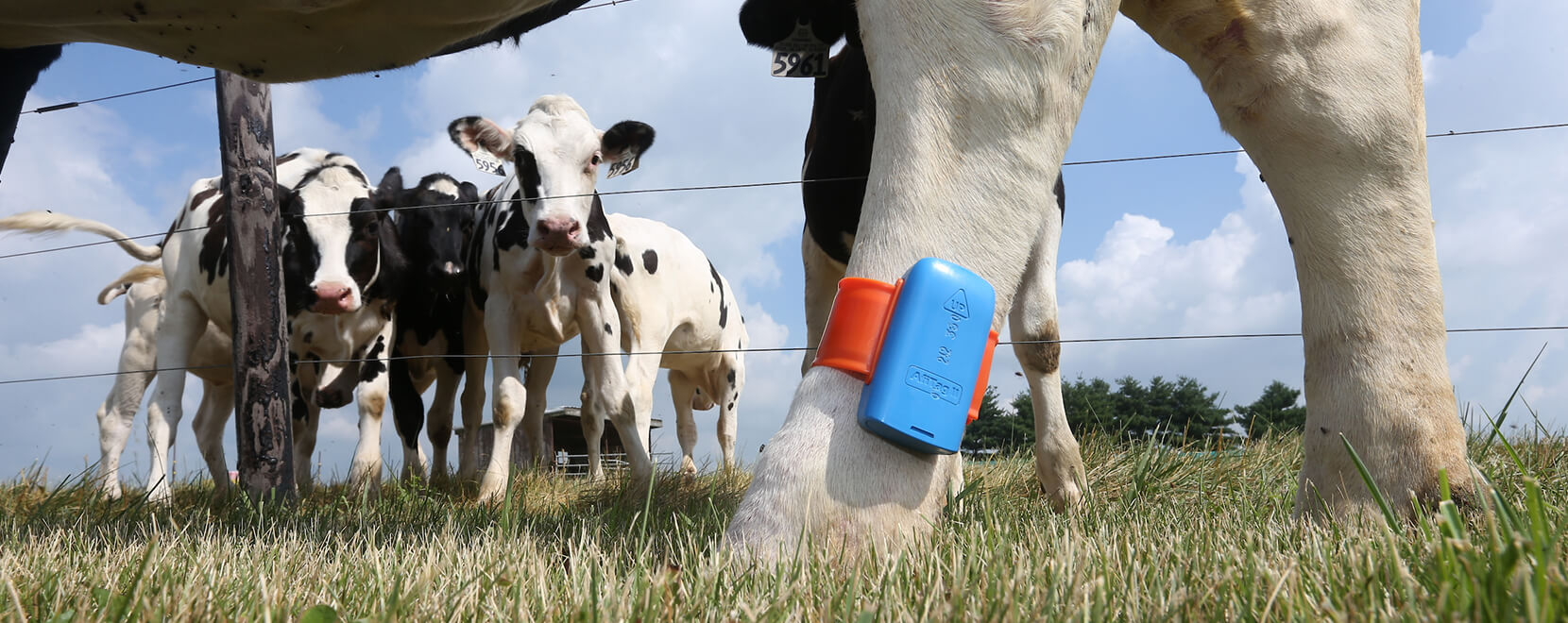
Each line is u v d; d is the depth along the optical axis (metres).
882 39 1.75
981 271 1.68
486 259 6.98
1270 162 2.31
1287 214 2.32
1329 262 2.24
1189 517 2.46
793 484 1.57
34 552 1.98
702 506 3.49
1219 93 2.33
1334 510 2.14
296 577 1.67
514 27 2.71
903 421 1.58
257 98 4.76
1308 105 2.20
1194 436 5.05
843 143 3.99
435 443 7.78
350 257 6.64
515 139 6.61
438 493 5.48
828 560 1.48
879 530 1.57
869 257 1.67
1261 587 1.27
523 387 6.30
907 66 1.71
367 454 6.60
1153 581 1.31
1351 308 2.20
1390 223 2.21
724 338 9.77
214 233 6.29
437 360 7.73
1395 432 2.11
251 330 4.63
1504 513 1.23
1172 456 4.51
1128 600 1.20
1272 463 4.43
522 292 6.49
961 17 1.70
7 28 1.94
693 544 1.68
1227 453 4.67
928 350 1.59
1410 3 2.28
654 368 7.59
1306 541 1.66
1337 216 2.22
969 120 1.69
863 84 3.86
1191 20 2.24
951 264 1.61
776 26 3.86
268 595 1.35
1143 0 2.27
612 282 7.45
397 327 7.45
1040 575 1.42
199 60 2.08
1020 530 2.20
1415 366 2.14
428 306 7.53
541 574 1.48
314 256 6.59
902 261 1.65
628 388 6.57
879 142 1.74
